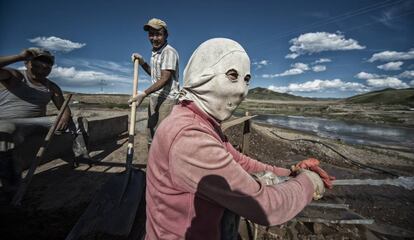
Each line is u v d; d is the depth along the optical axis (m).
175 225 0.84
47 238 2.27
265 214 0.79
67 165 4.16
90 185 3.40
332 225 3.05
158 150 0.85
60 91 4.09
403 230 3.52
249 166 1.34
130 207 2.51
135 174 3.21
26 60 3.41
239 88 0.89
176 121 0.84
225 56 0.87
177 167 0.78
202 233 0.83
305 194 0.91
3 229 2.32
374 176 6.39
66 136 4.78
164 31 3.39
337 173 6.58
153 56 3.52
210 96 0.89
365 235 3.00
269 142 8.77
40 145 4.11
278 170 1.34
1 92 3.43
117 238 2.10
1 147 2.90
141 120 8.00
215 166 0.76
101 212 2.39
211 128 0.90
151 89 3.28
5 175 2.95
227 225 0.89
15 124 3.12
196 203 0.80
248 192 0.78
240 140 8.00
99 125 5.92
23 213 2.61
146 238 0.97
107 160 4.60
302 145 8.98
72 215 2.63
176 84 3.55
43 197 2.98
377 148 12.16
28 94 3.58
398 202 4.58
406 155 10.06
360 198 4.69
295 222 3.03
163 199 0.84
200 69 0.89
